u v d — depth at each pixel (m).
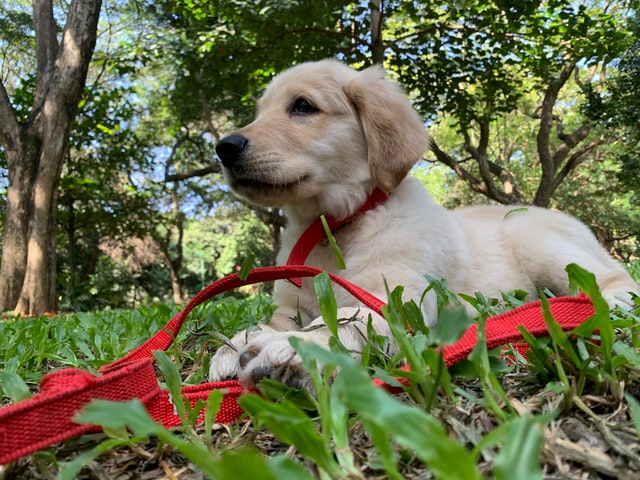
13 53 3.01
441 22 1.89
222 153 0.37
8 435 0.14
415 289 0.32
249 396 0.12
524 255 0.43
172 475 0.14
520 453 0.09
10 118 1.57
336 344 0.20
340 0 1.60
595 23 1.82
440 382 0.16
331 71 0.40
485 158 2.48
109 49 2.68
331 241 0.24
